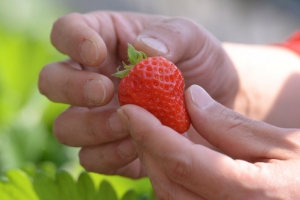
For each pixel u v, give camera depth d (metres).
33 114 0.41
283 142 0.26
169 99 0.27
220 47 0.35
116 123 0.31
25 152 0.39
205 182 0.25
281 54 0.40
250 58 0.39
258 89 0.38
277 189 0.25
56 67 0.32
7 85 0.42
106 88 0.30
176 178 0.26
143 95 0.27
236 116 0.27
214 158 0.25
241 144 0.26
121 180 0.36
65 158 0.40
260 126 0.26
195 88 0.28
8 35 0.47
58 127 0.33
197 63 0.34
